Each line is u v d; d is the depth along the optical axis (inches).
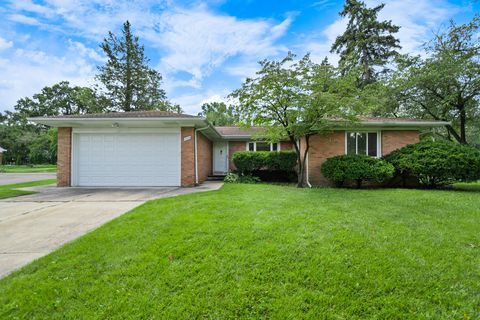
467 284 95.0
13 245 139.6
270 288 93.7
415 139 411.8
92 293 92.4
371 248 121.7
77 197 283.6
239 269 105.1
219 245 126.3
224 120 1441.9
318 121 346.6
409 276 99.3
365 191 313.9
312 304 86.0
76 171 383.6
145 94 1024.2
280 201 230.8
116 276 102.7
